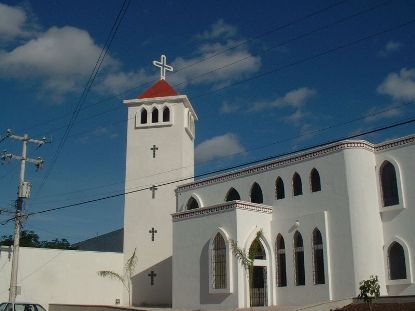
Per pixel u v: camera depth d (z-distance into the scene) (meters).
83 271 45.03
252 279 35.59
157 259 45.97
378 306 27.75
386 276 32.47
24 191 37.44
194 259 37.50
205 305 36.03
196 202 42.69
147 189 47.81
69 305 41.28
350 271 32.19
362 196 33.12
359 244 32.34
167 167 47.91
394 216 32.84
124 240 47.25
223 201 40.69
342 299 30.73
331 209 34.00
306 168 35.97
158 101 49.62
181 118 48.94
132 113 50.12
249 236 35.56
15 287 35.66
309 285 33.91
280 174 37.44
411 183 32.44
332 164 34.53
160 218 46.84
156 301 44.97
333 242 33.44
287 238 35.84
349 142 33.88
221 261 35.84
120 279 46.28
